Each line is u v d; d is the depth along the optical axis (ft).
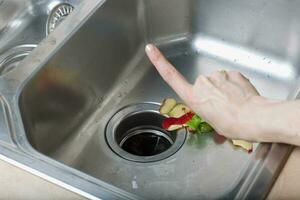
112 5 2.76
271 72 2.90
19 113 2.19
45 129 2.51
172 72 2.24
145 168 2.49
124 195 1.82
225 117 2.07
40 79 2.40
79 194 1.82
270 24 2.84
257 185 1.79
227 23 2.97
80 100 2.70
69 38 2.53
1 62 3.02
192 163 2.49
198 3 2.98
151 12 3.02
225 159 2.49
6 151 2.00
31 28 3.18
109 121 2.77
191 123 2.61
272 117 1.94
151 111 2.80
